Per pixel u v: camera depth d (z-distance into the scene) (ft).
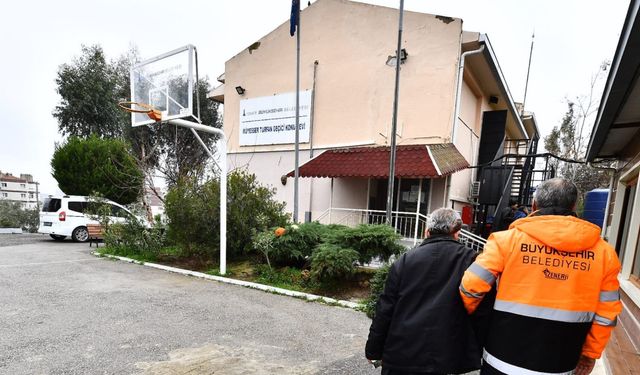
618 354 10.42
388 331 6.24
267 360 10.38
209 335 12.20
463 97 32.07
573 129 59.67
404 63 30.40
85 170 44.42
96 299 16.10
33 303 15.23
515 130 51.62
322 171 28.76
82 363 9.84
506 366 5.31
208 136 66.18
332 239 19.58
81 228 39.34
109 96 61.26
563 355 5.10
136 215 30.19
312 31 35.86
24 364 9.68
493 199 31.86
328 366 10.08
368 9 32.30
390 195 22.41
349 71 33.63
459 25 28.04
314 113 35.73
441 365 5.61
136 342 11.42
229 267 23.52
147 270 23.24
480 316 5.95
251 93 40.75
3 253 29.07
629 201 19.11
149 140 54.19
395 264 6.45
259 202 25.63
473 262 5.90
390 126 31.09
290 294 17.62
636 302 11.85
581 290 5.08
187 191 25.22
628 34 7.45
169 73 22.76
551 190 5.61
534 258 5.27
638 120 14.60
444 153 26.14
